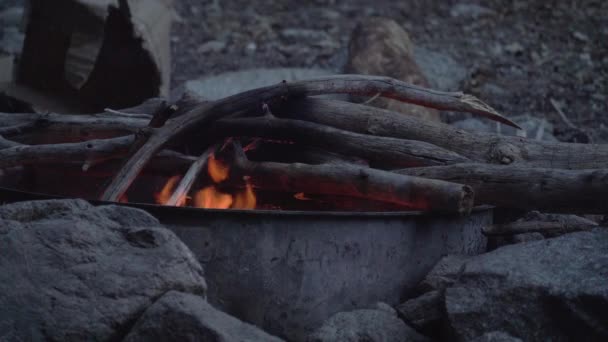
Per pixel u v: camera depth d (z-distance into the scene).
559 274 1.91
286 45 6.43
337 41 6.53
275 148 2.72
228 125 2.61
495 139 2.62
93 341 1.78
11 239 1.85
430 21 7.16
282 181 2.46
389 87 2.73
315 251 2.15
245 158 2.55
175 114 2.88
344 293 2.21
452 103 2.72
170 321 1.76
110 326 1.79
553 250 2.03
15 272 1.82
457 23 7.12
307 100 2.73
